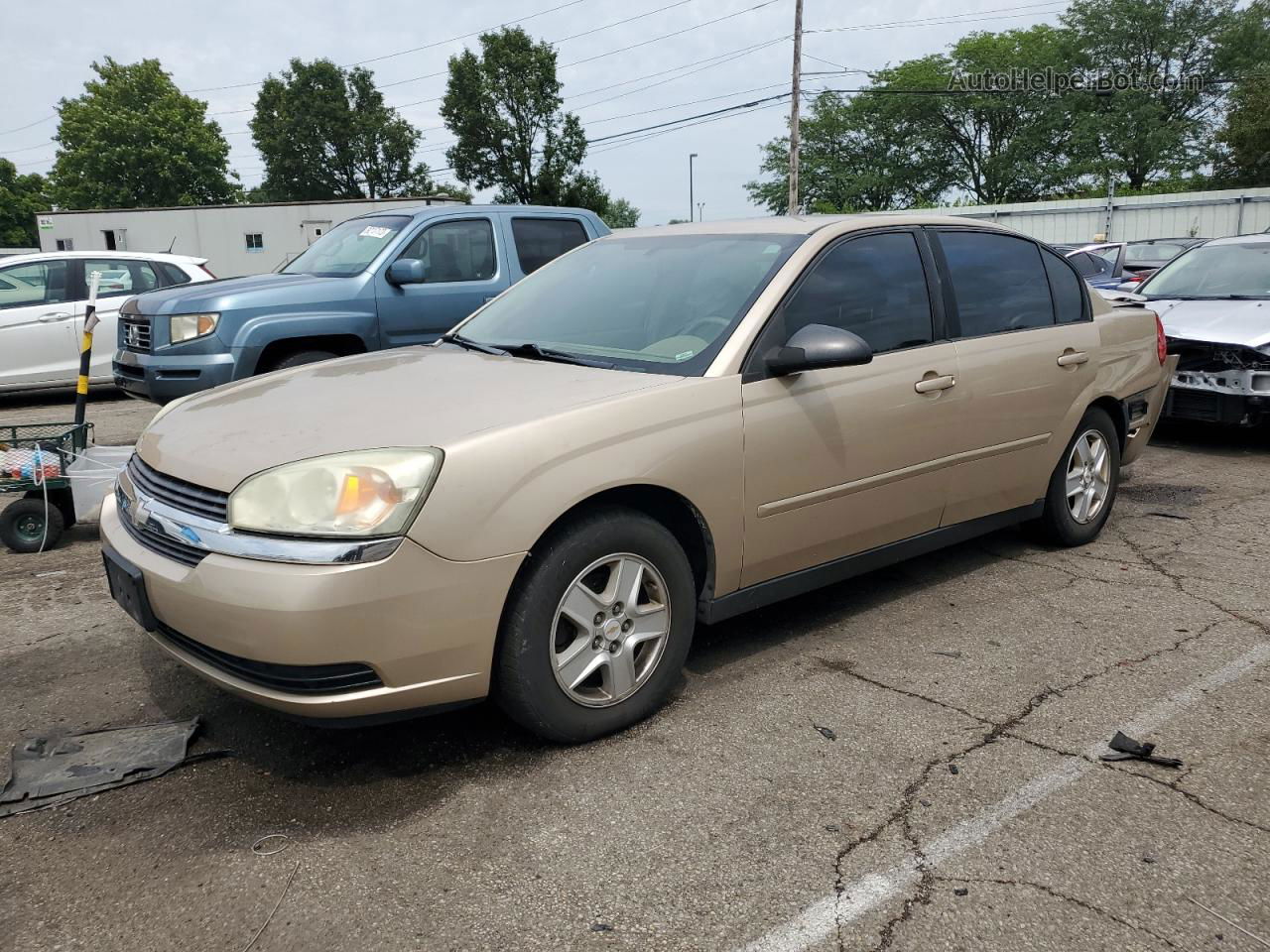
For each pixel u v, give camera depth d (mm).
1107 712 3203
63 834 2568
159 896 2318
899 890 2320
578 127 56500
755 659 3656
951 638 3848
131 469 3152
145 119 62406
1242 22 46250
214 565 2533
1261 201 26984
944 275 4098
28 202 70062
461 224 7668
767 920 2219
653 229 4395
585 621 2906
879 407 3646
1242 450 7410
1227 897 2285
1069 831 2545
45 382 10438
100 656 3736
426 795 2742
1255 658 3602
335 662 2488
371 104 65500
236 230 29234
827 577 3693
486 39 54719
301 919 2236
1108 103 47844
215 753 2982
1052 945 2133
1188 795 2711
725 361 3248
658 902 2281
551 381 3193
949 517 4129
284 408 3094
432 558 2559
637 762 2912
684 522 3215
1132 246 15719
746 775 2830
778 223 3939
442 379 3312
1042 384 4418
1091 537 5066
